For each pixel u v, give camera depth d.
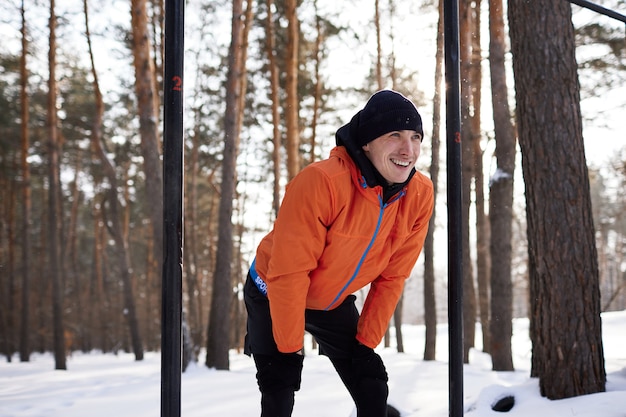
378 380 1.93
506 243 8.55
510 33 4.52
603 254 33.62
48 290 28.72
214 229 24.41
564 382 3.88
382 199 1.78
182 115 1.34
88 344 29.14
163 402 1.31
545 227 4.13
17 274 27.52
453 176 1.57
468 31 9.74
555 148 4.16
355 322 2.05
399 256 2.01
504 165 8.51
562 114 4.21
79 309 27.94
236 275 22.30
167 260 1.32
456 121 1.57
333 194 1.71
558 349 3.93
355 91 15.34
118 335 27.61
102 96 14.38
